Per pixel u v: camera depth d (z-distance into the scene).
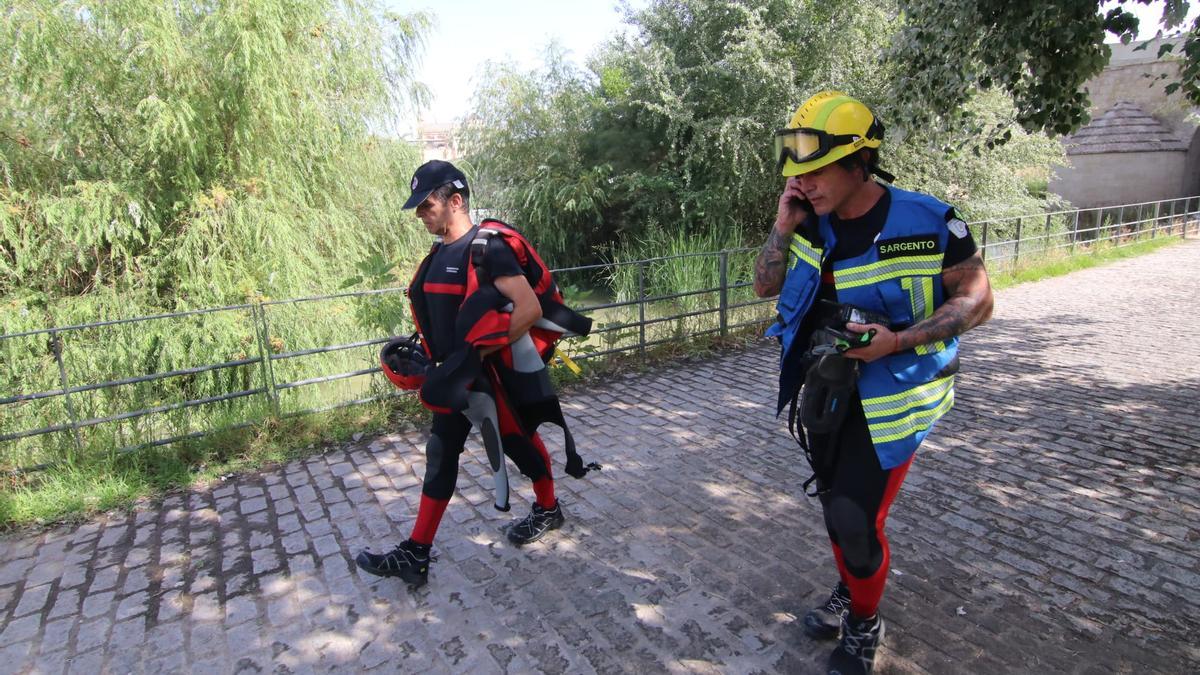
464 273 2.77
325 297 5.16
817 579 3.07
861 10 10.75
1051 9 4.59
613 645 2.68
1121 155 19.80
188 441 4.70
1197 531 3.38
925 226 2.04
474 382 2.79
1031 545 3.29
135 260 6.94
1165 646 2.56
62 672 2.67
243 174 7.45
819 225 2.22
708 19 12.01
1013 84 5.10
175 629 2.90
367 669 2.60
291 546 3.54
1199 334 7.39
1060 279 11.55
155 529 3.78
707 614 2.85
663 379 6.33
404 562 3.02
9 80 6.57
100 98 6.80
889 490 2.20
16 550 3.62
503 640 2.73
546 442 4.83
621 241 14.13
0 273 6.73
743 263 9.05
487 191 14.84
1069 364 6.40
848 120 1.96
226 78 6.90
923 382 2.16
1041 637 2.63
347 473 4.43
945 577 3.04
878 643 2.43
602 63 14.02
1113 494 3.79
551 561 3.28
